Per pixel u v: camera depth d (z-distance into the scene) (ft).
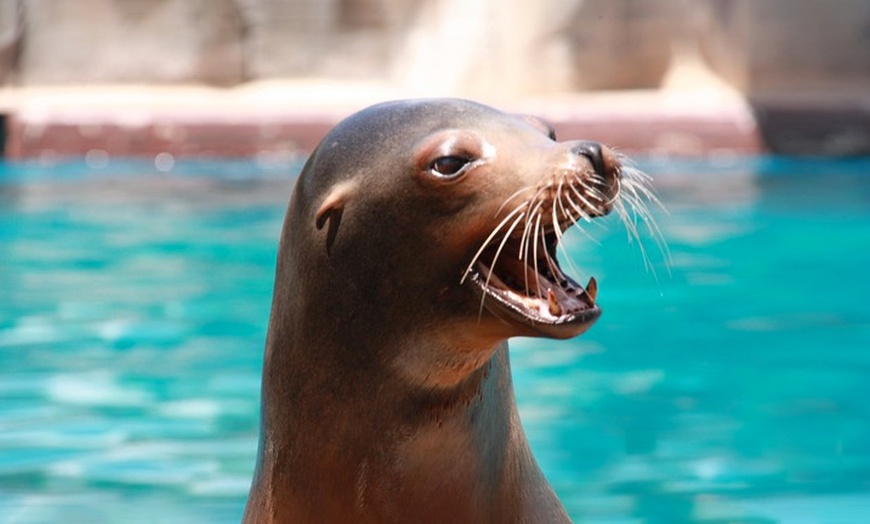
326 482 42.19
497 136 40.37
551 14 262.26
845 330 107.86
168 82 273.33
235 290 124.57
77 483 71.51
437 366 40.47
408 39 275.39
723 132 215.72
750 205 168.76
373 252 40.52
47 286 126.41
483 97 265.34
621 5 259.39
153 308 117.08
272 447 43.62
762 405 87.10
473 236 39.52
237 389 91.30
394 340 40.57
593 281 38.81
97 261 138.10
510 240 40.11
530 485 44.39
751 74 256.73
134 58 272.72
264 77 276.21
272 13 274.36
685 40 258.16
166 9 273.33
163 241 148.25
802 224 155.84
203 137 218.38
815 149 216.74
